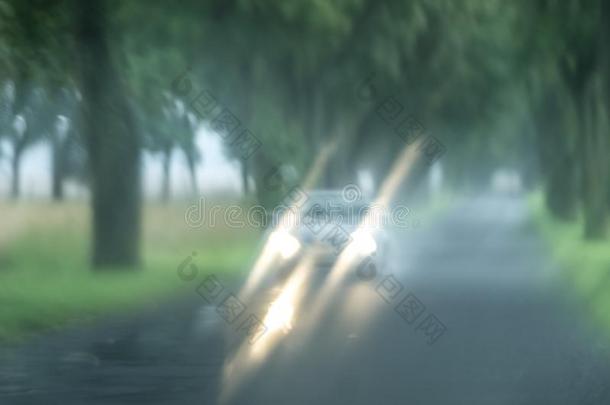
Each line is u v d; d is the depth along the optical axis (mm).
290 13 61781
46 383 24062
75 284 48125
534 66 74688
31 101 49781
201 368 26203
